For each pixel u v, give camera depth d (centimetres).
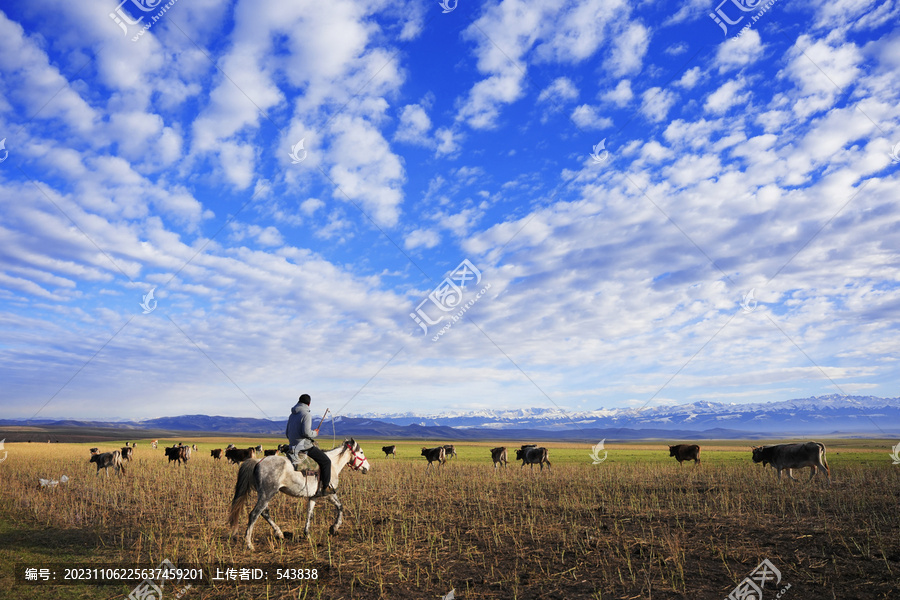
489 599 757
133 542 1104
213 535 1164
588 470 2747
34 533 1189
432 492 1859
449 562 942
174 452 3619
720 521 1212
